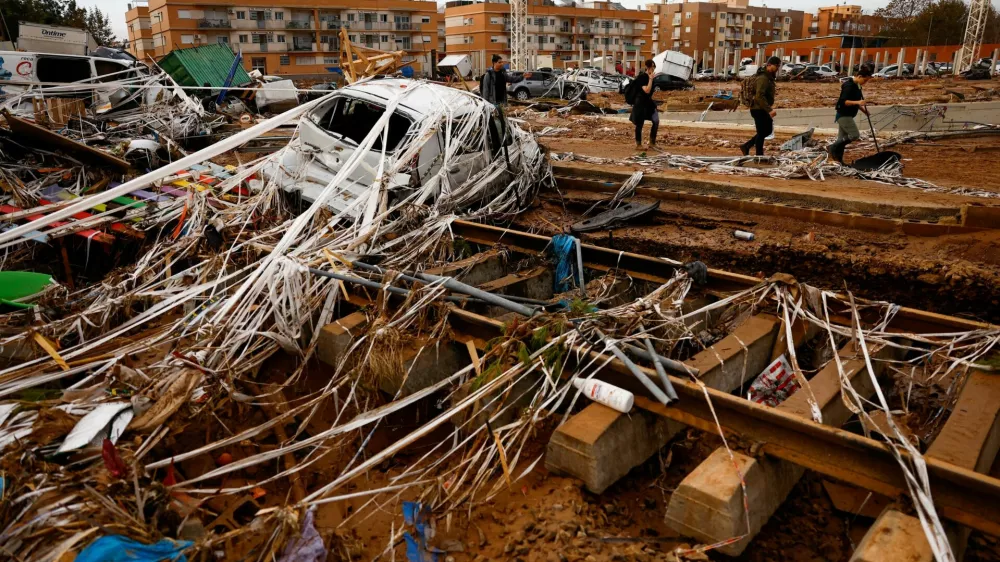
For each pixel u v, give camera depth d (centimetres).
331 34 7175
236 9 6656
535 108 2530
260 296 538
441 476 372
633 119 1314
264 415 454
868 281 661
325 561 321
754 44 11612
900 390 471
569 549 321
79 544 275
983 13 5097
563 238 627
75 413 370
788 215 810
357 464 430
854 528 366
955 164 1165
